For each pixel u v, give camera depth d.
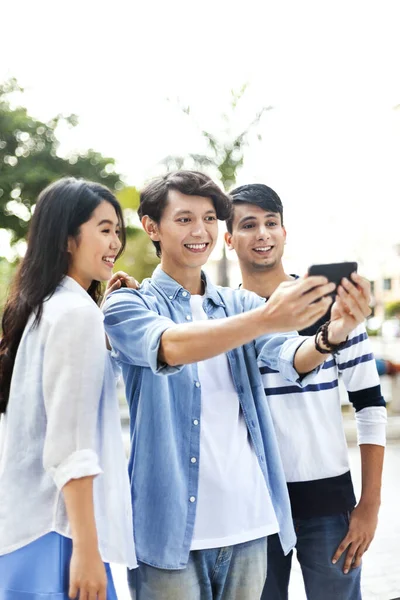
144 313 1.63
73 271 1.65
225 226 2.38
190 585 1.63
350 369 2.16
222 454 1.71
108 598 1.50
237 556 1.70
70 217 1.59
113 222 1.67
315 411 2.08
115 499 1.55
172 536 1.61
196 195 1.79
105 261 1.66
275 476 1.82
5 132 14.62
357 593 2.10
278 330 1.35
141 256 13.76
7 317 1.61
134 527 1.66
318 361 1.69
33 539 1.46
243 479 1.72
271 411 2.05
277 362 1.81
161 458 1.65
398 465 5.74
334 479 2.07
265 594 2.04
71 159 15.30
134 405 1.75
